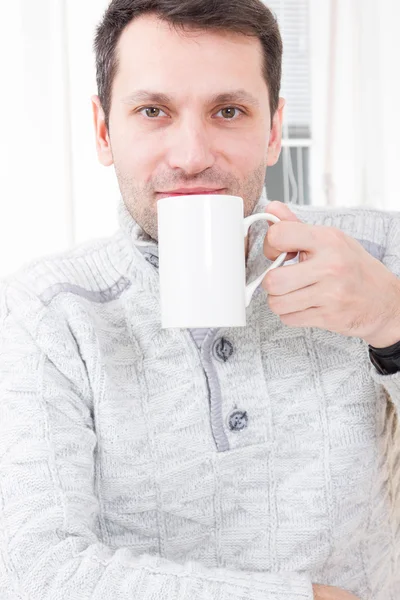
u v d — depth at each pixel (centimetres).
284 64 209
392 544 108
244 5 88
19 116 189
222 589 75
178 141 90
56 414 88
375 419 104
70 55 193
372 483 104
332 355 104
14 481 81
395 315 86
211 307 76
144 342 100
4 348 93
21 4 188
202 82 88
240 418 98
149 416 98
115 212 196
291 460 100
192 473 97
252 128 93
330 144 206
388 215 117
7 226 189
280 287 82
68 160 189
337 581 103
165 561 79
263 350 102
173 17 86
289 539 99
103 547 81
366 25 204
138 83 90
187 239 75
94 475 96
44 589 75
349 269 81
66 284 100
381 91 206
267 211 83
